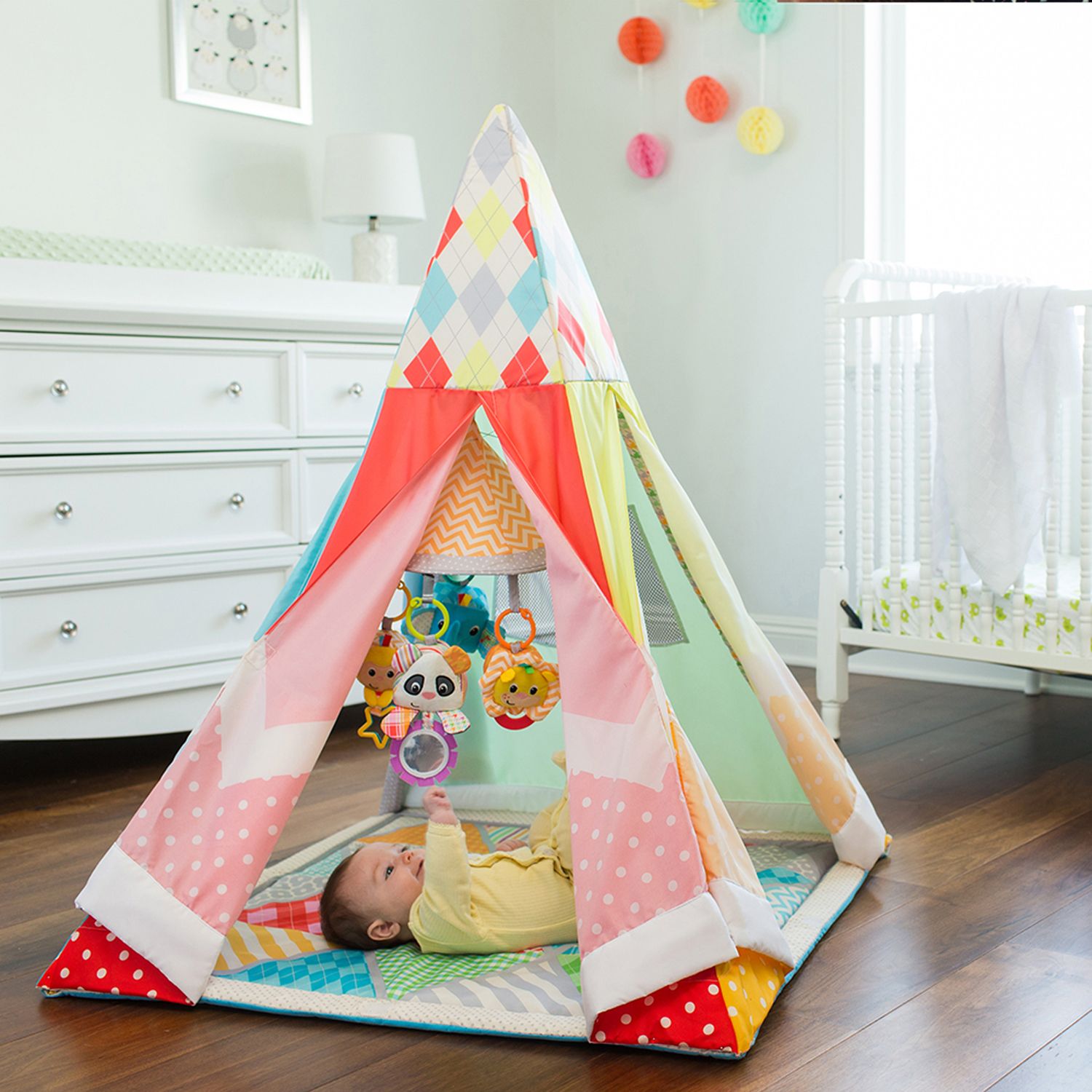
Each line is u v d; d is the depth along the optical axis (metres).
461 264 1.59
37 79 2.73
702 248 3.57
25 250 2.58
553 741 2.17
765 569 3.51
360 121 3.38
